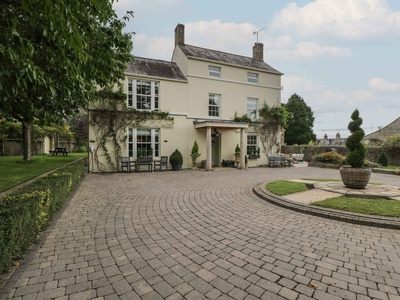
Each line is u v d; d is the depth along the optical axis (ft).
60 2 8.34
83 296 7.11
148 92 45.11
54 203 14.89
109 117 40.88
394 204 16.89
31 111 16.01
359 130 23.26
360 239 11.69
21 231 9.12
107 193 22.75
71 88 14.89
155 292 7.35
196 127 47.11
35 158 52.39
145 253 10.11
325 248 10.64
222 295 7.20
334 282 7.92
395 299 7.02
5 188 18.03
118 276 8.27
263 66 59.52
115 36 18.34
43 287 7.53
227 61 53.72
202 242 11.32
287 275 8.36
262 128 56.70
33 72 9.59
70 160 48.29
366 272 8.58
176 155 44.39
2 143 60.18
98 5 10.49
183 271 8.63
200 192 23.56
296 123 115.34
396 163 57.31
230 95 53.06
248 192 23.66
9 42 11.07
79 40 8.98
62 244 10.94
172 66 51.62
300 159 76.69
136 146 43.70
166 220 14.73
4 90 11.50
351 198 19.13
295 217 15.43
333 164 50.49
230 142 53.36
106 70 18.19
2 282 7.66
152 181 30.73
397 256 9.86
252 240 11.57
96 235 12.14
